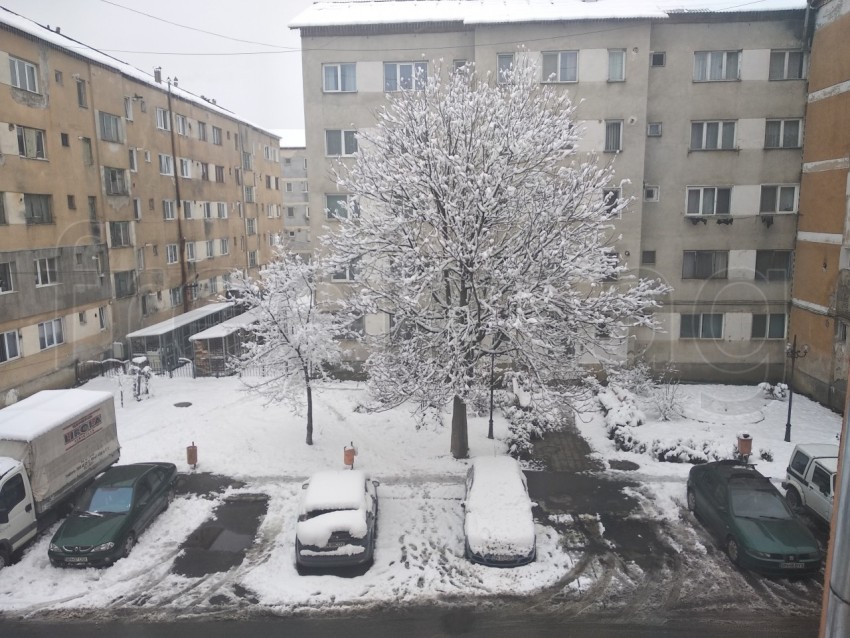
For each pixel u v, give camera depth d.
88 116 25.83
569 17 21.95
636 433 17.75
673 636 9.75
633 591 10.98
